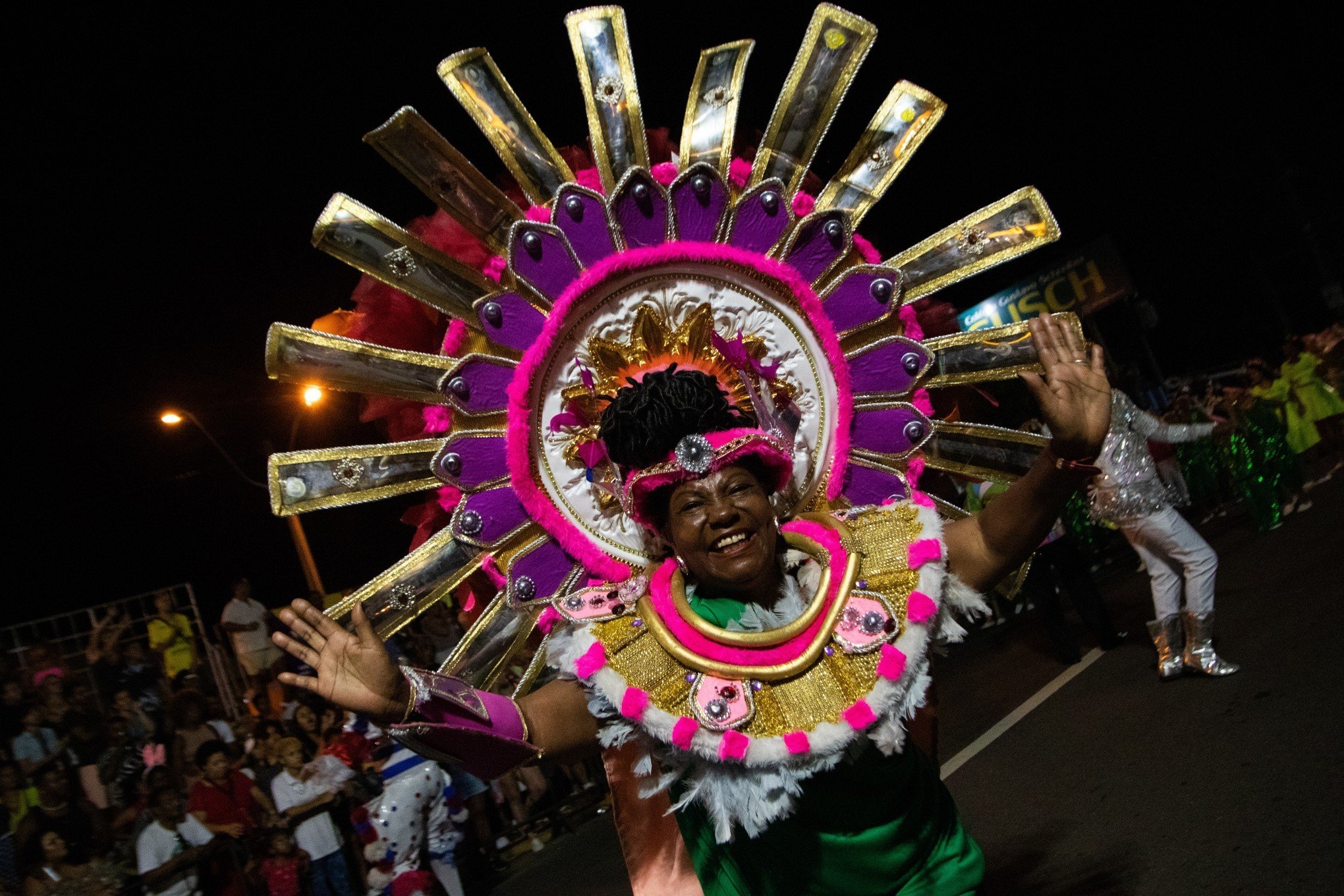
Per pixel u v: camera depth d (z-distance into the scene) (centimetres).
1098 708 561
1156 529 545
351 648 197
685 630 204
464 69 225
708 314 229
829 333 231
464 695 200
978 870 207
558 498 227
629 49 228
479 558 227
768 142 236
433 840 560
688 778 200
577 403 227
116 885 516
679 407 200
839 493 235
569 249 222
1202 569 538
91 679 771
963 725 630
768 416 220
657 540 220
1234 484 1173
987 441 245
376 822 548
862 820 199
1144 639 712
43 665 760
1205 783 402
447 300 223
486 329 223
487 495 226
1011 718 605
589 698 207
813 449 234
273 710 799
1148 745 470
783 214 231
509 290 226
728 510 198
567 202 222
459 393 224
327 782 582
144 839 529
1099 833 392
